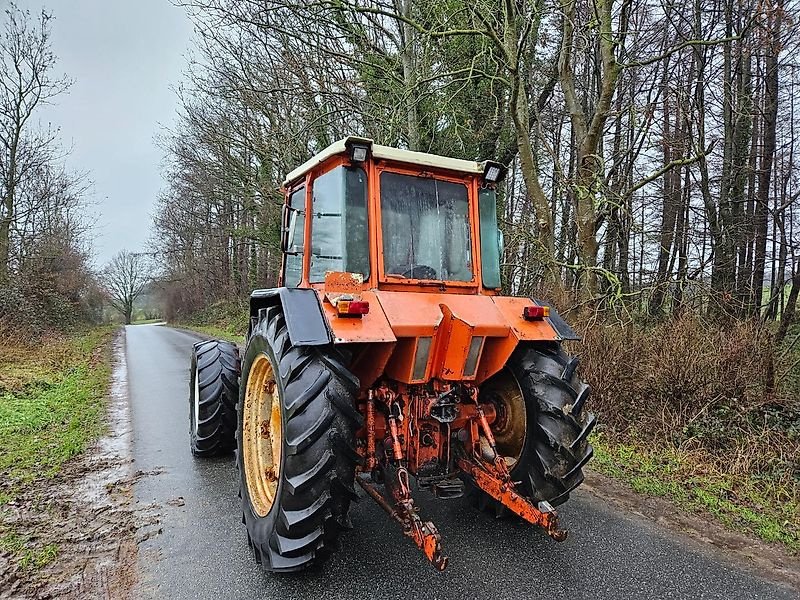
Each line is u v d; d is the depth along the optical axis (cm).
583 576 298
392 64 1119
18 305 1566
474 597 277
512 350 324
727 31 1030
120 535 349
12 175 1745
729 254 1020
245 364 356
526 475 339
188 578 296
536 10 820
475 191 362
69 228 2283
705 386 555
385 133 1078
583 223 809
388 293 310
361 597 277
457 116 1085
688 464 480
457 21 966
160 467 488
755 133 1115
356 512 377
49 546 332
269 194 1594
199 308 3650
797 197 905
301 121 1355
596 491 425
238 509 391
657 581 294
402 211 339
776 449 484
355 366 324
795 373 593
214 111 1612
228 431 497
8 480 454
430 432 324
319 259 350
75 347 1600
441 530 352
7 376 942
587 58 1245
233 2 1063
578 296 776
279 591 283
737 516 381
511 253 984
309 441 266
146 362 1301
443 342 307
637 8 1000
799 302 857
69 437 580
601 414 586
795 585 293
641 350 611
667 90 1074
